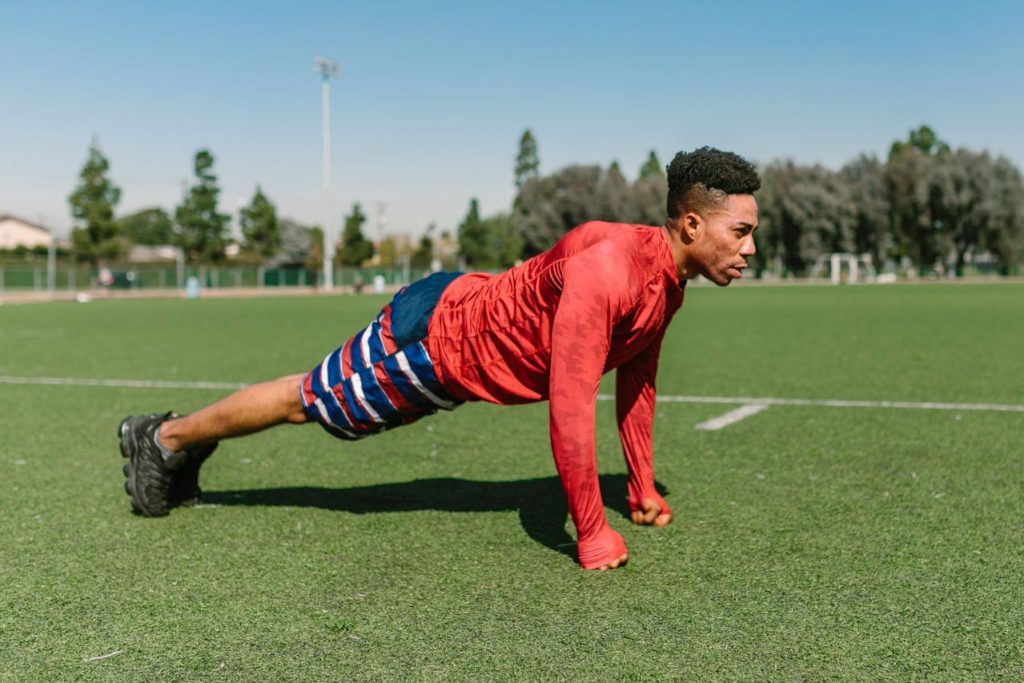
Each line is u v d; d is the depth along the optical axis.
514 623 2.18
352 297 42.47
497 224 81.19
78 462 4.23
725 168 2.51
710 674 1.89
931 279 63.94
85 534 3.01
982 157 60.91
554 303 2.58
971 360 8.73
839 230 64.62
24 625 2.21
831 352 9.83
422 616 2.23
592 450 2.56
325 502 3.45
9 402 6.36
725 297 31.47
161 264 63.88
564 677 1.88
